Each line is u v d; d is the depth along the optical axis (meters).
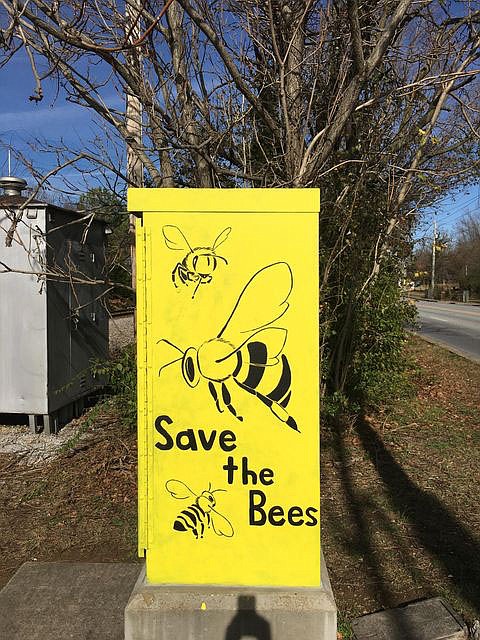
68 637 2.99
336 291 6.58
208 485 2.53
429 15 5.87
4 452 6.18
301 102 5.62
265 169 5.43
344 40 5.46
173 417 2.52
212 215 2.50
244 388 2.51
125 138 5.05
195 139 5.31
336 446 6.41
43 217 6.50
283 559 2.53
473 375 11.01
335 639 2.45
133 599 2.49
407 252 7.52
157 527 2.55
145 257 2.51
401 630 3.01
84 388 7.63
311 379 2.50
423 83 5.49
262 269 2.50
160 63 5.30
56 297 6.87
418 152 6.16
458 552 3.96
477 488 5.19
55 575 3.60
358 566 3.77
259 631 2.46
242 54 5.60
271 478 2.52
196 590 2.51
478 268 56.31
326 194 6.19
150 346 2.52
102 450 6.04
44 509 4.71
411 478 5.46
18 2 3.53
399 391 7.91
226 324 2.51
